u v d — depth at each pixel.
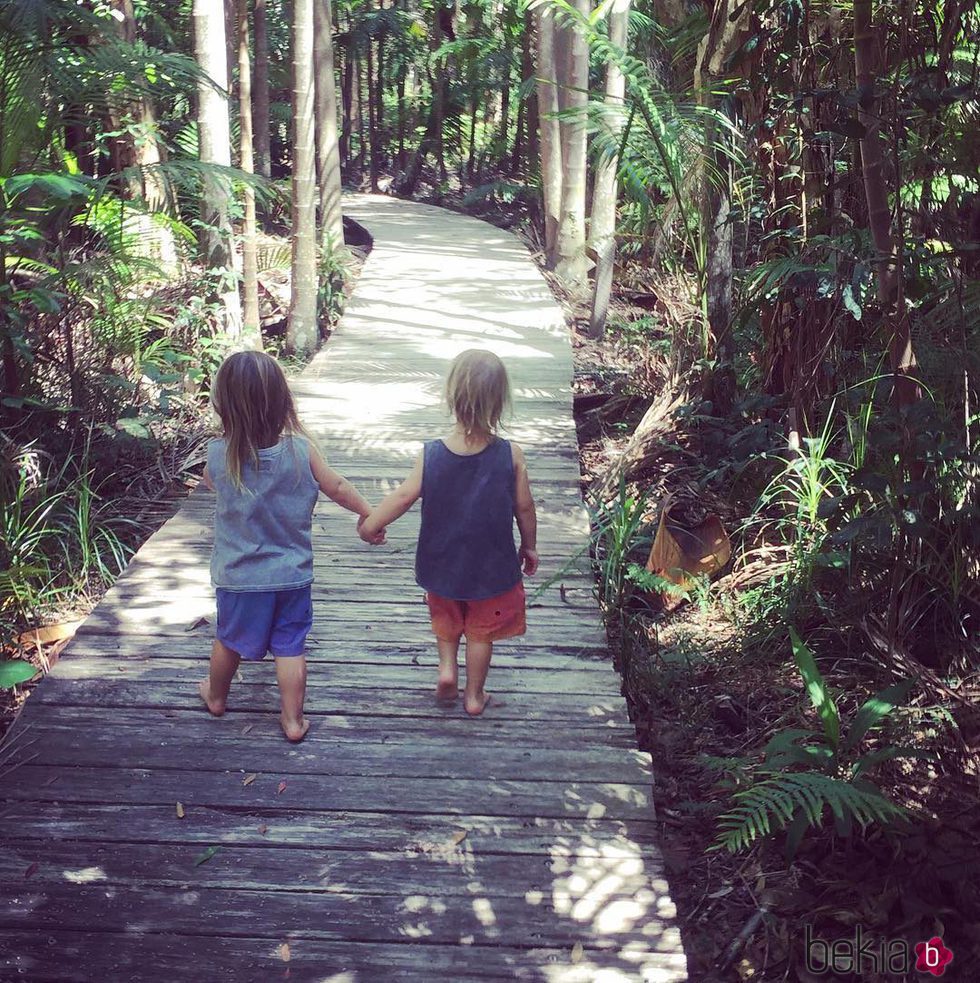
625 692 3.94
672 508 4.85
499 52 16.67
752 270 4.99
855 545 3.98
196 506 5.05
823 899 2.97
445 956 2.46
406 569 4.39
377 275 10.41
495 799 2.99
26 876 2.66
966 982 2.70
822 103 4.52
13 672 3.15
